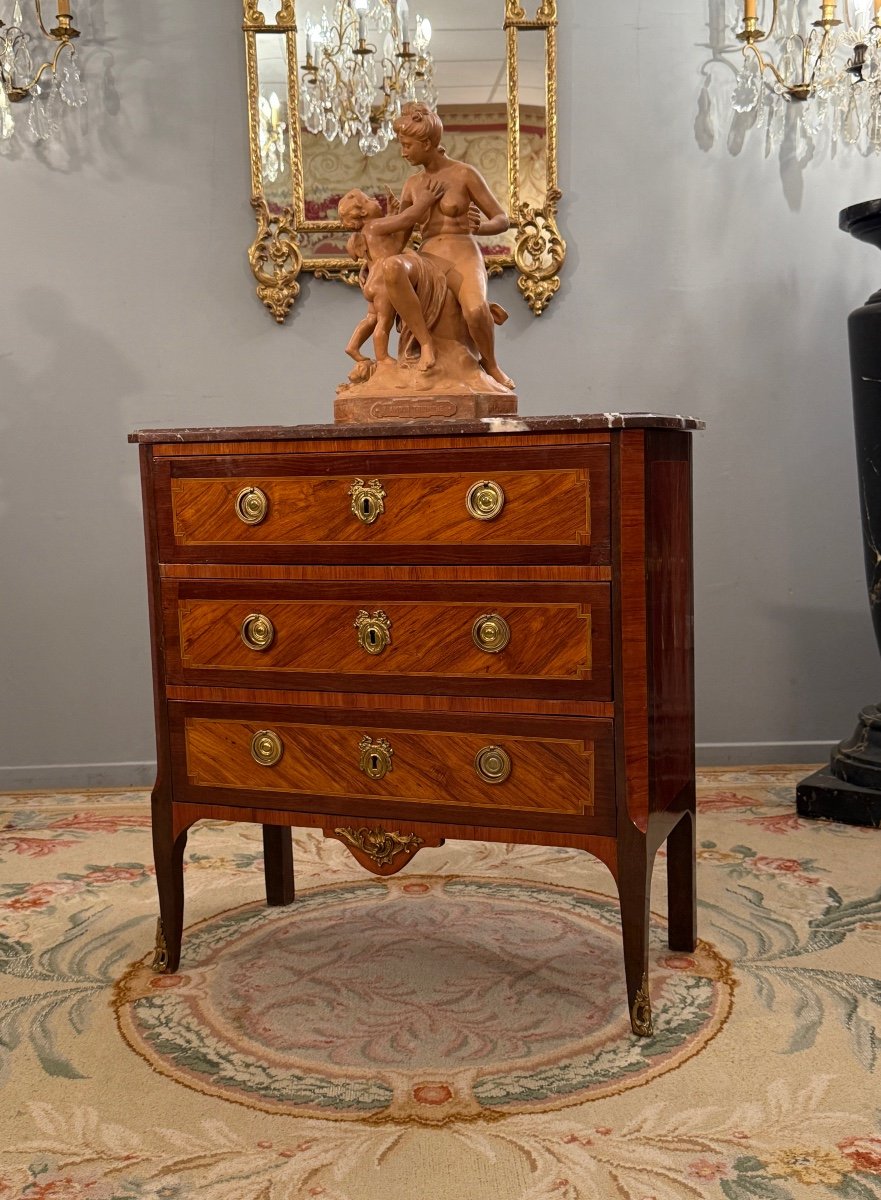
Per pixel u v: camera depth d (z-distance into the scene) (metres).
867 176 3.57
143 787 3.75
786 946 2.37
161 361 3.66
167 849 2.32
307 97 3.53
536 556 1.99
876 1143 1.67
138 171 3.59
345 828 2.19
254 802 2.26
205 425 3.68
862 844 2.99
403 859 2.16
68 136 3.58
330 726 2.17
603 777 1.99
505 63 3.51
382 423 2.06
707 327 3.63
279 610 2.18
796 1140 1.68
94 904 2.71
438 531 2.05
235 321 3.64
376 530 2.09
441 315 2.29
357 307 3.63
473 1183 1.60
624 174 3.58
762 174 3.57
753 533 3.70
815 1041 1.97
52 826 3.33
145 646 3.74
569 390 3.65
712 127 3.56
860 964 2.28
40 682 3.75
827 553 3.71
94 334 3.65
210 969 2.35
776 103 3.54
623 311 3.62
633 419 1.90
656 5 3.52
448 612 2.06
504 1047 2.00
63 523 3.70
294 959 2.39
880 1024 2.03
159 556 2.28
